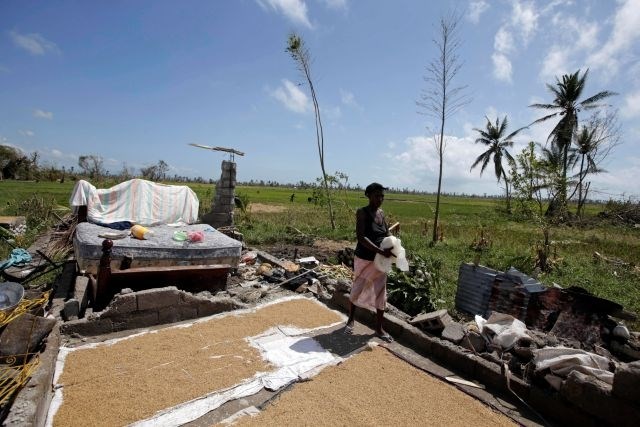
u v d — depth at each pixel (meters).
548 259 10.73
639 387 2.86
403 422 3.13
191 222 8.66
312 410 3.17
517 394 3.66
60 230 10.65
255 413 3.08
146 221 7.91
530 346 4.34
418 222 24.67
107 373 3.45
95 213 7.45
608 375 3.39
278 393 3.40
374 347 4.44
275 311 5.29
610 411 3.02
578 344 4.80
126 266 5.56
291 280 6.83
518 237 16.98
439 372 4.06
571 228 26.47
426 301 6.18
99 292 4.93
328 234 13.91
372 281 4.66
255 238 11.85
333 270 8.11
